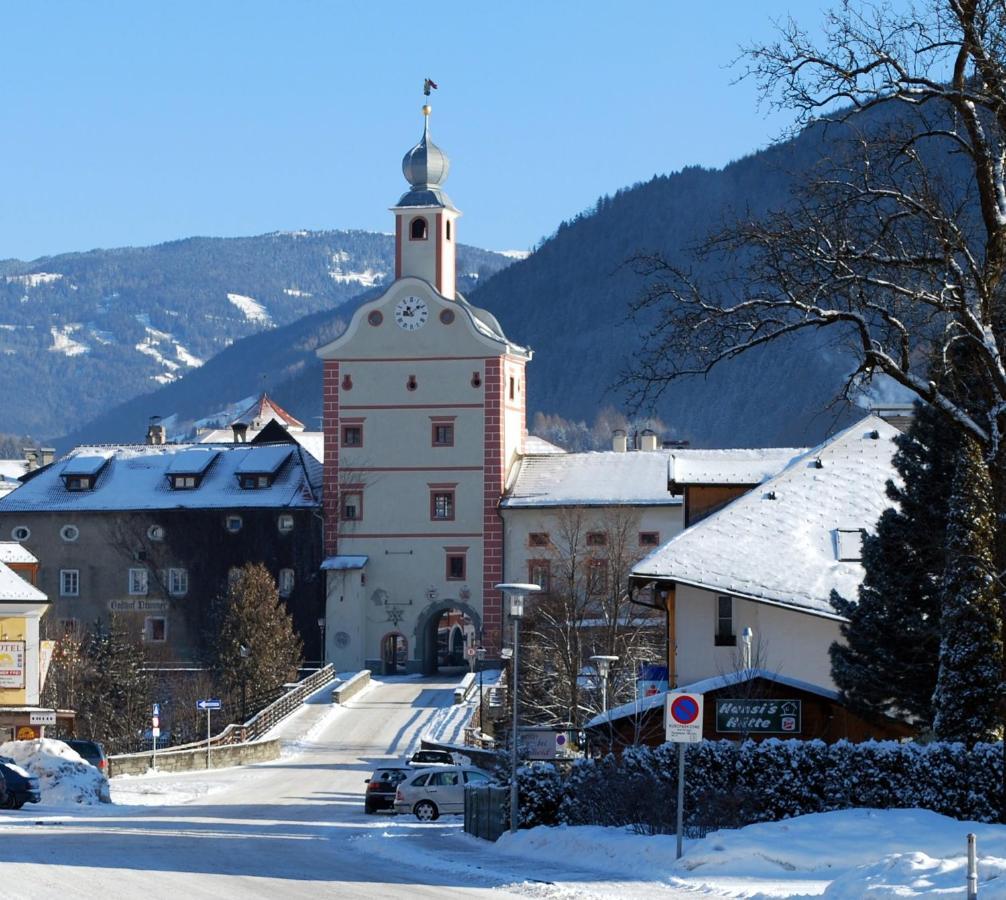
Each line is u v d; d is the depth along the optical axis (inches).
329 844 1673.2
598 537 4581.7
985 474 1552.7
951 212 1338.6
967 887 920.9
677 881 1179.9
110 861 1326.3
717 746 1547.7
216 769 3240.7
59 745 2506.2
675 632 2222.0
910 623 1796.3
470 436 4680.1
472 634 5684.1
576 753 2642.7
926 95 1337.4
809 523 2236.7
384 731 3732.8
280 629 4168.3
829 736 1927.9
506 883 1189.1
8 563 4010.8
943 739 1536.7
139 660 4180.6
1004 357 1413.6
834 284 1330.0
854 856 1234.0
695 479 2571.4
